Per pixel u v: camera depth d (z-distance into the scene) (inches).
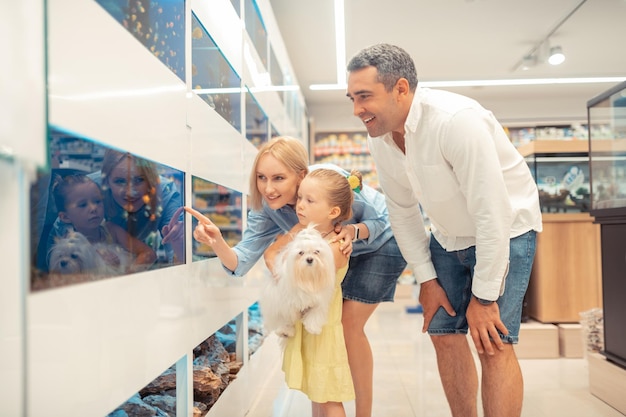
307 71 189.6
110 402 38.1
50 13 30.1
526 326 134.9
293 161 62.7
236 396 80.9
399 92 58.3
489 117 60.0
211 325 67.2
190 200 58.9
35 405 28.7
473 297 59.5
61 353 31.6
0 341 25.6
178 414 56.8
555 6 121.6
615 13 126.4
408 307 213.9
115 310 39.3
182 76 56.9
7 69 24.3
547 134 195.5
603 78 165.6
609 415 85.8
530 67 154.5
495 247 55.2
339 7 127.5
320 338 58.3
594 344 103.3
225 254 59.9
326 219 60.7
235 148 85.0
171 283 51.9
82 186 37.1
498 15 129.6
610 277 95.3
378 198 78.2
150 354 46.0
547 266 142.5
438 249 72.5
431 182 61.3
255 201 65.4
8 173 24.9
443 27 134.8
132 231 43.9
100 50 36.9
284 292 56.1
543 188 147.8
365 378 74.0
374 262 74.8
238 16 88.5
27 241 25.1
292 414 87.4
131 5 43.3
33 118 25.1
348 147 266.1
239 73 89.2
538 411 88.4
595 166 102.7
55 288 31.3
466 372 71.2
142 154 44.8
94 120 35.9
